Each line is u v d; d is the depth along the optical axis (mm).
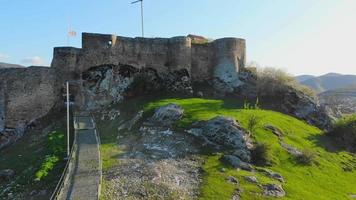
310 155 38781
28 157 39438
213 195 28750
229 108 49625
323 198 31156
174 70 58000
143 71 57062
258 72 60375
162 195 28312
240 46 61344
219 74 60094
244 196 29172
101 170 31766
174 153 36375
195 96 56438
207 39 65750
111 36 55094
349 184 36250
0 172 36031
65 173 31078
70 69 52719
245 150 37031
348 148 47094
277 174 34062
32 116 49906
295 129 47344
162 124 43031
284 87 58000
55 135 43438
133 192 28469
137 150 37281
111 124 45844
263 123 44688
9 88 49500
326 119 54875
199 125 41500
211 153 36781
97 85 53406
